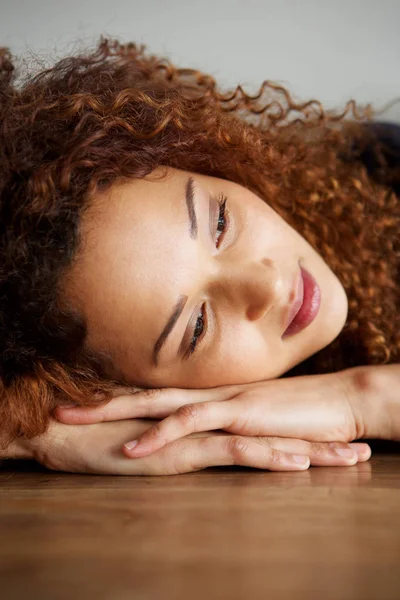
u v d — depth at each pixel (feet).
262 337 3.73
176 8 7.88
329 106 7.79
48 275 3.47
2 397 3.60
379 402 3.51
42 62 4.48
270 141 4.96
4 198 3.54
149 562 1.73
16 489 2.97
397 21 7.79
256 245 3.74
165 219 3.45
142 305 3.46
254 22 7.92
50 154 3.62
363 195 5.27
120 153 3.59
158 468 3.28
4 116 3.77
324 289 3.98
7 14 7.75
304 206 5.01
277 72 7.92
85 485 3.03
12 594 1.49
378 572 1.60
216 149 4.30
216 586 1.51
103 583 1.56
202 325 3.65
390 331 4.84
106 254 3.42
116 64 4.80
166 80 5.05
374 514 2.23
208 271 3.55
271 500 2.52
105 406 3.56
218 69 7.85
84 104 3.88
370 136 5.66
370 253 5.06
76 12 7.79
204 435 3.43
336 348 4.80
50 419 3.58
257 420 3.40
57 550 1.87
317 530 2.03
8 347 3.67
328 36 7.86
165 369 3.75
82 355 3.71
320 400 3.52
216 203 3.74
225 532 2.04
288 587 1.49
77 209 3.43
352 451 3.32
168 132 3.99
